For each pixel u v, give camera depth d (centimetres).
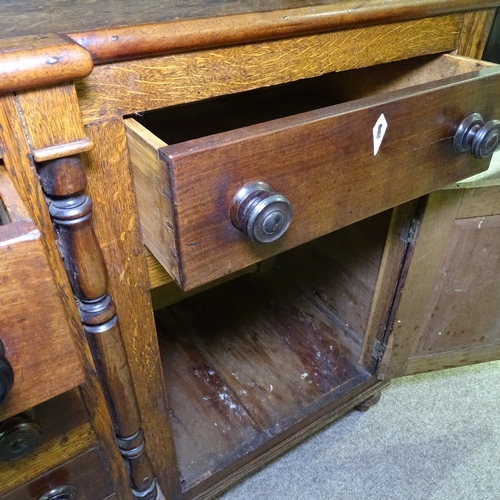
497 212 82
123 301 54
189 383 107
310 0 55
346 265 110
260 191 41
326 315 125
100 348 51
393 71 76
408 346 100
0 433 42
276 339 118
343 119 44
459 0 61
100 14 48
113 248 49
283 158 42
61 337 32
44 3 54
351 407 104
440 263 87
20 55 33
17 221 28
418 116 51
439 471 97
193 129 80
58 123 38
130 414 59
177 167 36
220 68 47
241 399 102
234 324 124
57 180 40
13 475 48
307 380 107
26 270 28
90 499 58
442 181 60
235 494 92
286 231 47
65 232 43
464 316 98
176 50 43
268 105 87
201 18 44
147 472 67
